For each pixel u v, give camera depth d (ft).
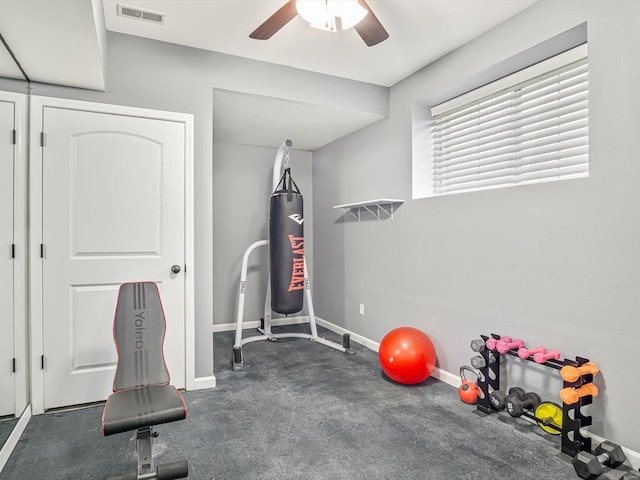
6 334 6.95
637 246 5.79
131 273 8.31
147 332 6.39
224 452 6.25
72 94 7.86
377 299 11.88
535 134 8.07
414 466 5.87
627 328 5.91
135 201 8.34
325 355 11.43
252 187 15.02
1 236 6.87
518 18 7.47
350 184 13.21
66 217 7.80
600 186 6.26
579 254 6.56
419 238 10.18
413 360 8.65
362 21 6.35
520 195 7.57
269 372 9.99
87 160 7.96
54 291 7.72
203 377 8.96
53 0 5.00
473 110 9.48
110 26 7.91
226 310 14.66
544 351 6.86
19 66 6.91
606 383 6.17
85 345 7.96
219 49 8.93
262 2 7.09
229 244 14.67
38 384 7.57
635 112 5.81
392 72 10.21
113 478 4.87
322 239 15.16
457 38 8.43
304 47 8.84
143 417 4.91
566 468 5.82
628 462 5.83
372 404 8.07
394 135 11.04
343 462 5.98
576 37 6.88
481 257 8.41
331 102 10.36
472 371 8.13
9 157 7.09
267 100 9.88
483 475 5.65
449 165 10.12
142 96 8.38
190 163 8.77
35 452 6.22
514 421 7.31
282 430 6.97
